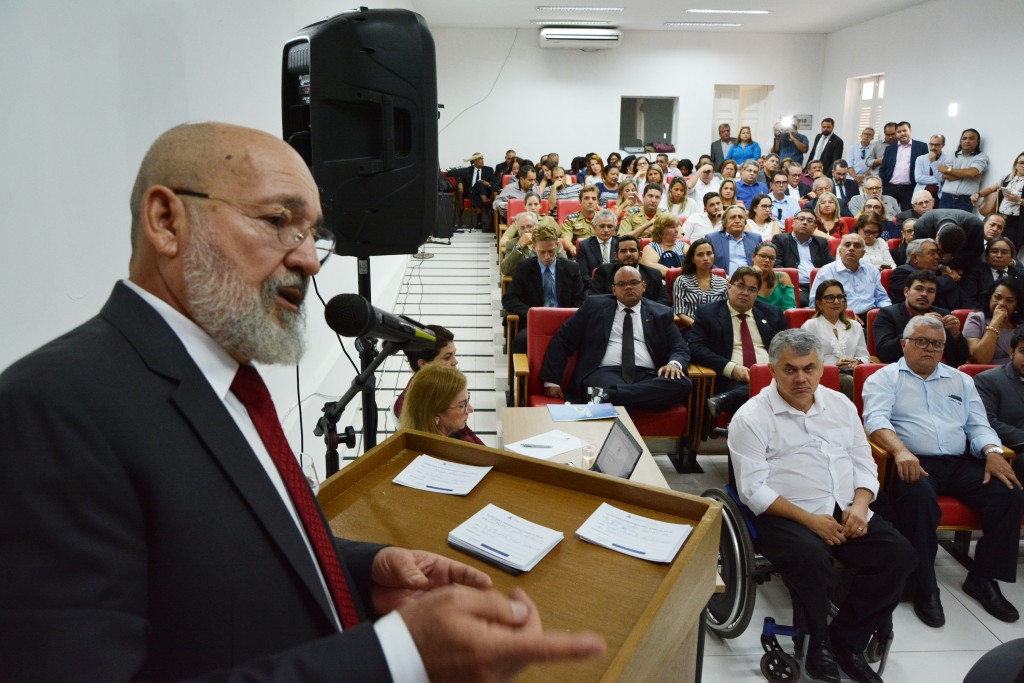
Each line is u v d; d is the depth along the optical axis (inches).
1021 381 113.2
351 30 69.9
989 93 320.5
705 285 166.1
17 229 45.2
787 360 89.0
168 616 21.3
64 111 51.0
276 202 26.0
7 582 17.7
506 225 306.8
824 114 467.2
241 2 92.6
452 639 17.9
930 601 96.0
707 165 318.3
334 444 57.4
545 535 40.0
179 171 25.2
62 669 16.8
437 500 45.9
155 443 21.5
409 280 264.1
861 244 177.8
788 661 81.6
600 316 138.9
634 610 34.2
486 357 188.5
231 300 25.1
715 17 401.4
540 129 459.2
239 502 23.0
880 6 371.9
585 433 100.6
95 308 55.0
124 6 60.3
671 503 42.6
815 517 85.7
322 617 24.2
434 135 77.9
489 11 383.9
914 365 107.5
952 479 102.1
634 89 458.9
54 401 19.8
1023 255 263.6
